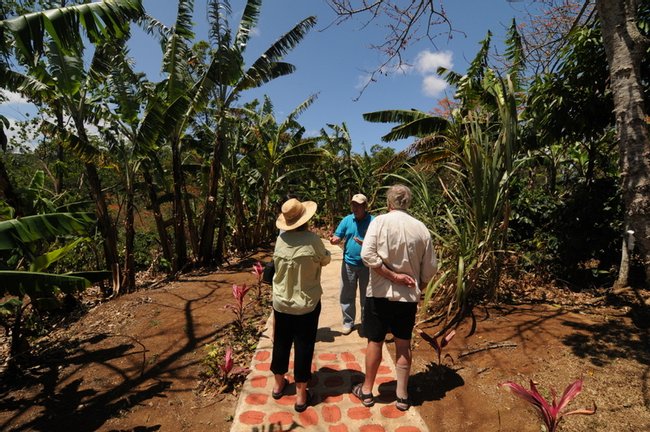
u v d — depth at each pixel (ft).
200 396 9.90
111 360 12.21
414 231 8.34
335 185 56.65
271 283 9.48
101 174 36.50
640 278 16.63
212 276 25.13
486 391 9.38
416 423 8.32
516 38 22.38
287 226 8.49
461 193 15.10
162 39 27.48
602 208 17.25
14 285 9.51
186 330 14.44
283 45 28.04
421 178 15.66
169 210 53.52
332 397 9.45
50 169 37.19
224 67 25.99
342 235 13.10
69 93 18.60
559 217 18.83
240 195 38.01
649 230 10.09
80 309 20.04
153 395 10.03
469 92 21.17
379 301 8.46
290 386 10.05
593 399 8.68
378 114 29.07
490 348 11.47
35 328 16.42
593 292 16.24
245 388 9.97
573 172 33.86
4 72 17.78
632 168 10.23
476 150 13.76
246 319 15.28
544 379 9.68
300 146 36.35
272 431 8.20
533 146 20.95
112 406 9.62
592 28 16.16
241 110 33.76
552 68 17.15
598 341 11.23
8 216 13.34
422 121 25.57
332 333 13.62
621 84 10.26
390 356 11.55
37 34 11.29
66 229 10.70
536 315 13.62
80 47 17.92
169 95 24.11
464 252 13.74
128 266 22.99
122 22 13.43
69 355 12.81
